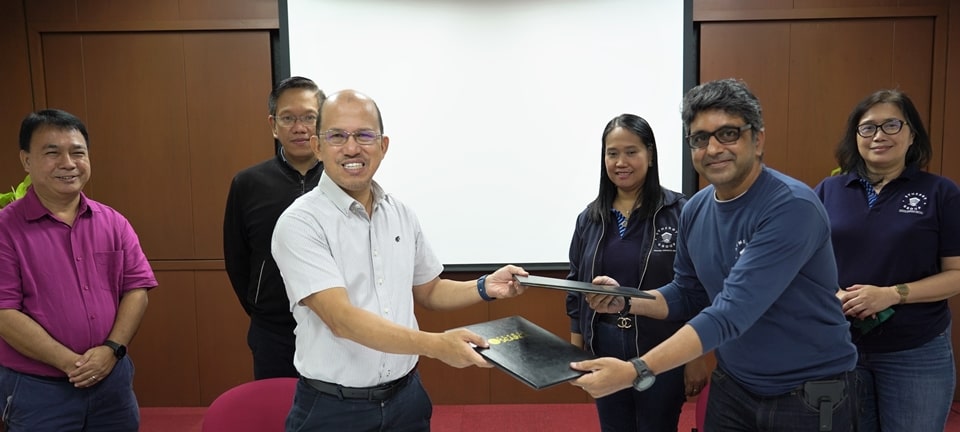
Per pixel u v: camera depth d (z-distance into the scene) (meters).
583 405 3.36
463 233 3.28
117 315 2.01
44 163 1.86
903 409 1.88
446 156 3.24
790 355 1.43
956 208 1.80
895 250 1.84
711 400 1.64
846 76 3.14
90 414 1.91
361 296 1.44
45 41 3.20
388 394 1.46
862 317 1.79
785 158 3.20
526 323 1.61
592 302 1.74
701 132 1.38
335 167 1.41
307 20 3.16
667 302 1.71
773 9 3.11
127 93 3.23
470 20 3.17
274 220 2.15
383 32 3.17
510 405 3.38
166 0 3.18
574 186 3.24
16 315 1.80
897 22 3.12
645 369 1.26
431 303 1.74
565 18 3.16
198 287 3.33
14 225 1.86
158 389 3.37
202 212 3.30
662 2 3.14
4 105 3.21
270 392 1.69
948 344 1.91
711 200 1.57
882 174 1.91
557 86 3.20
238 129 3.25
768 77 3.16
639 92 3.19
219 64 3.22
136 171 3.28
